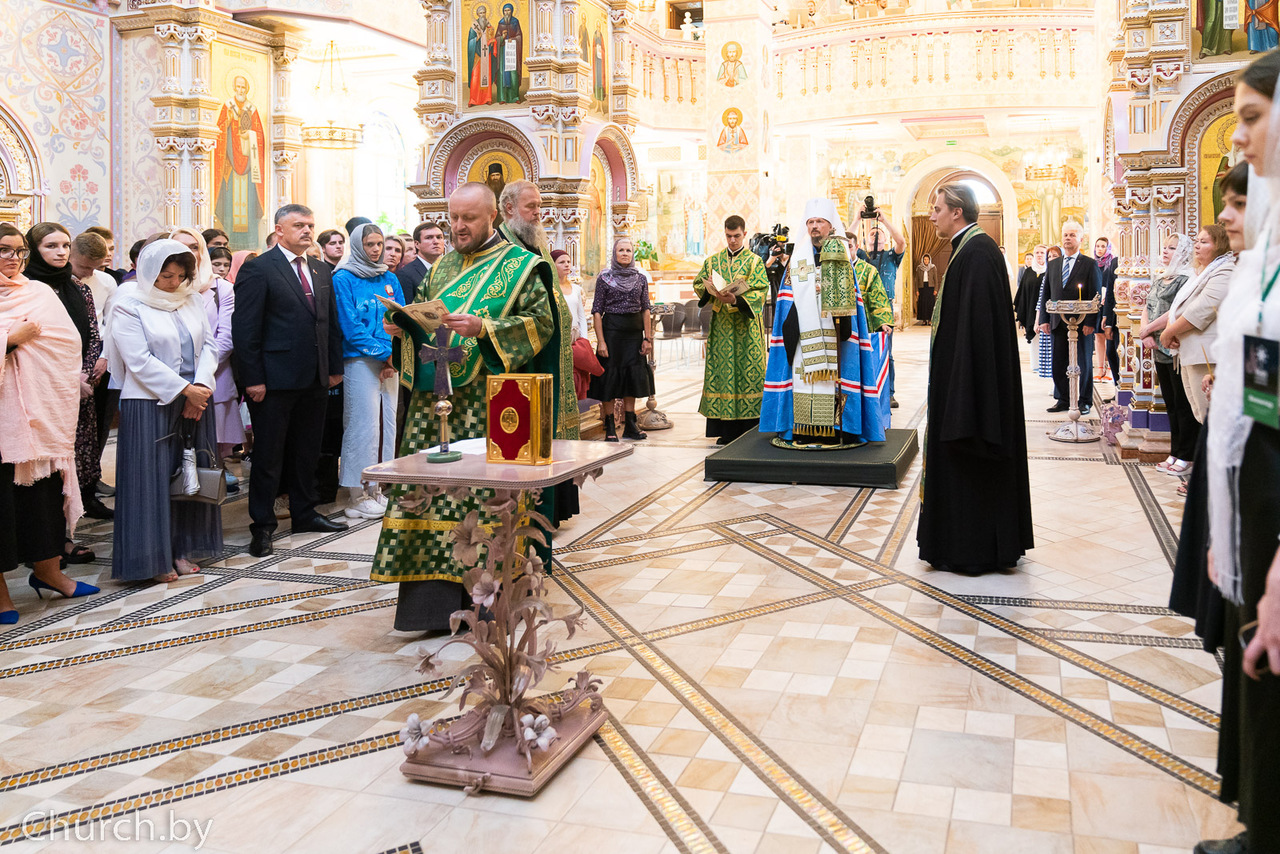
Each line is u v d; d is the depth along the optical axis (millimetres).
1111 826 2660
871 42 17828
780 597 4645
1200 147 7238
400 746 3227
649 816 2762
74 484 4715
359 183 17516
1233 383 2082
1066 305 8555
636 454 8602
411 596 4188
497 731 2996
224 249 6867
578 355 7727
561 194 8789
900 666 3789
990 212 26062
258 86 13023
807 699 3504
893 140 22359
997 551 4875
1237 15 7062
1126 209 8383
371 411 6441
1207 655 3840
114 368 4969
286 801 2893
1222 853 2346
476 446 3566
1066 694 3508
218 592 4902
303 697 3619
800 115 18547
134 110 11961
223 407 6930
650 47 17953
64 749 3230
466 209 3973
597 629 4238
